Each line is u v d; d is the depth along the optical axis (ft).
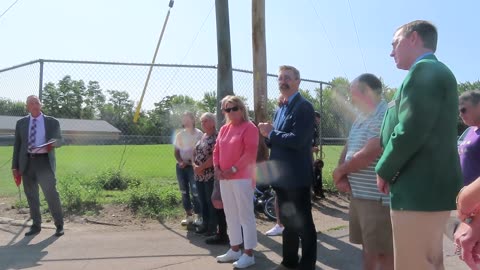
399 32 10.27
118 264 18.31
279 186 16.14
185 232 23.49
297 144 15.57
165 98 31.89
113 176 34.88
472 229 7.48
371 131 12.98
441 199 9.08
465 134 14.35
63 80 31.48
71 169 49.01
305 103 15.92
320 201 31.91
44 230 23.58
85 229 23.82
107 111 33.63
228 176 17.75
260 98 25.82
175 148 24.76
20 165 22.71
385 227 12.66
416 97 8.95
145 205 27.25
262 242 21.77
